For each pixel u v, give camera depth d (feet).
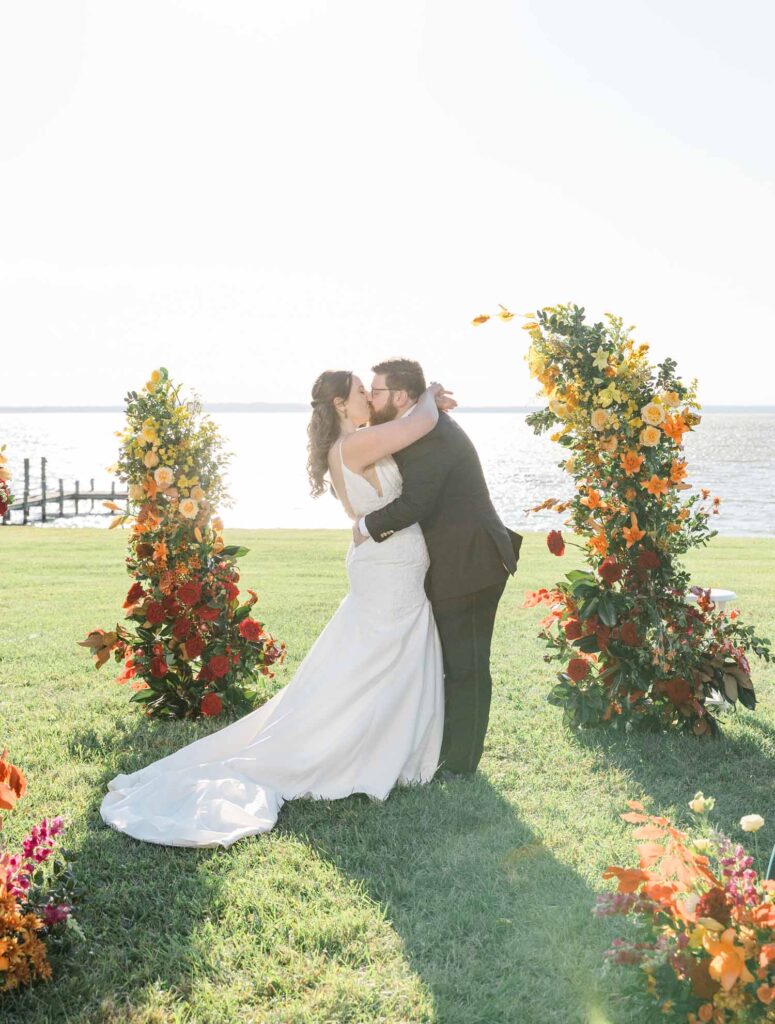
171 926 10.55
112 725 19.08
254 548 61.00
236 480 196.03
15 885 9.41
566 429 18.26
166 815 13.75
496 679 23.53
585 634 18.25
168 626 19.44
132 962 9.80
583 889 11.38
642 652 18.07
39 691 21.99
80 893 10.03
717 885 7.79
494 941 10.25
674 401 17.31
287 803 14.69
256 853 12.58
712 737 18.01
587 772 16.22
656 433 17.42
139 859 12.38
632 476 17.99
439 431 15.70
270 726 15.48
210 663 19.16
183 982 9.39
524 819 13.89
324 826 13.65
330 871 12.04
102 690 22.13
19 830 13.17
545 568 49.49
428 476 15.28
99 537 71.87
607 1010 8.81
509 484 179.22
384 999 9.16
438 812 14.15
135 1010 8.89
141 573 19.70
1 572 47.70
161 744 17.71
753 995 7.21
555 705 18.94
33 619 32.42
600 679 18.37
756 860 12.05
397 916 10.83
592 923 10.52
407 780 15.53
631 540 17.63
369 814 14.07
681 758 16.83
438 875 11.87
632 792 15.10
